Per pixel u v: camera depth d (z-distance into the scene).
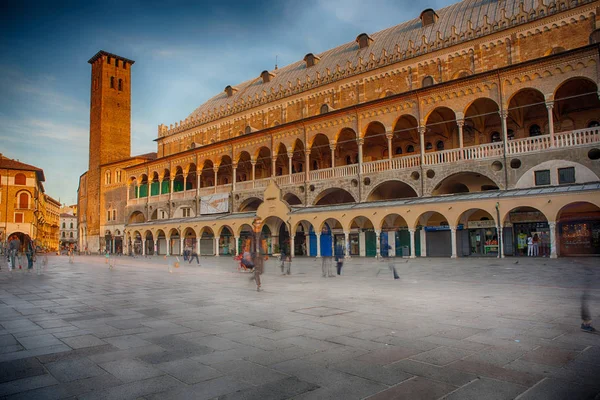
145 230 70.56
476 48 41.44
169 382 6.07
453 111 38.81
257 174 66.88
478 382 5.97
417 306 12.41
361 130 44.72
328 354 7.41
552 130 33.75
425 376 6.24
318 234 44.31
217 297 14.95
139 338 8.70
